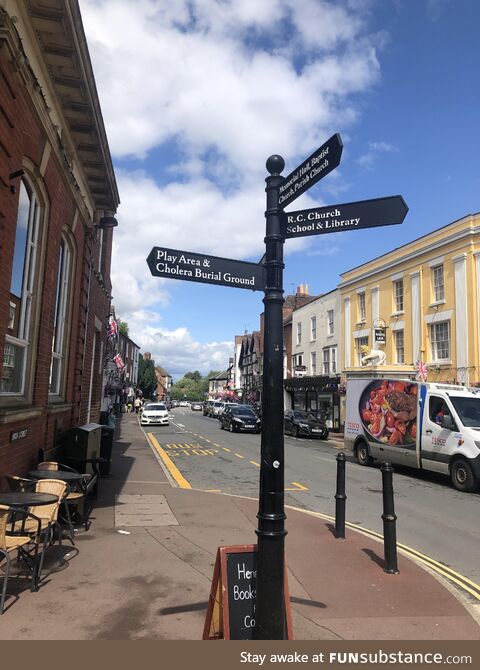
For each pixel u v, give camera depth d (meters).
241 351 63.84
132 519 7.04
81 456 8.04
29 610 3.94
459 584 5.29
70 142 8.55
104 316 15.20
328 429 25.86
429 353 21.16
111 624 3.76
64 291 9.06
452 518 8.41
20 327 6.44
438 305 20.58
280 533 3.01
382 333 24.00
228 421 27.42
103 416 16.53
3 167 4.98
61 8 5.80
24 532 4.71
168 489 9.49
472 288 18.83
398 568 5.48
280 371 3.17
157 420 29.89
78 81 7.14
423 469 13.64
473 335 18.66
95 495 8.29
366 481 11.98
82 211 9.41
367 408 15.01
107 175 10.16
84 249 10.30
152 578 4.73
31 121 5.95
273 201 3.44
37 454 7.02
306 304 33.56
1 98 4.82
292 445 20.48
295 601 4.46
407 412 13.32
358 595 4.66
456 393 12.37
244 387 58.75
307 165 3.15
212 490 10.17
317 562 5.60
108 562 5.15
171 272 3.32
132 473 11.41
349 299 27.70
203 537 6.25
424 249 21.45
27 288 6.68
